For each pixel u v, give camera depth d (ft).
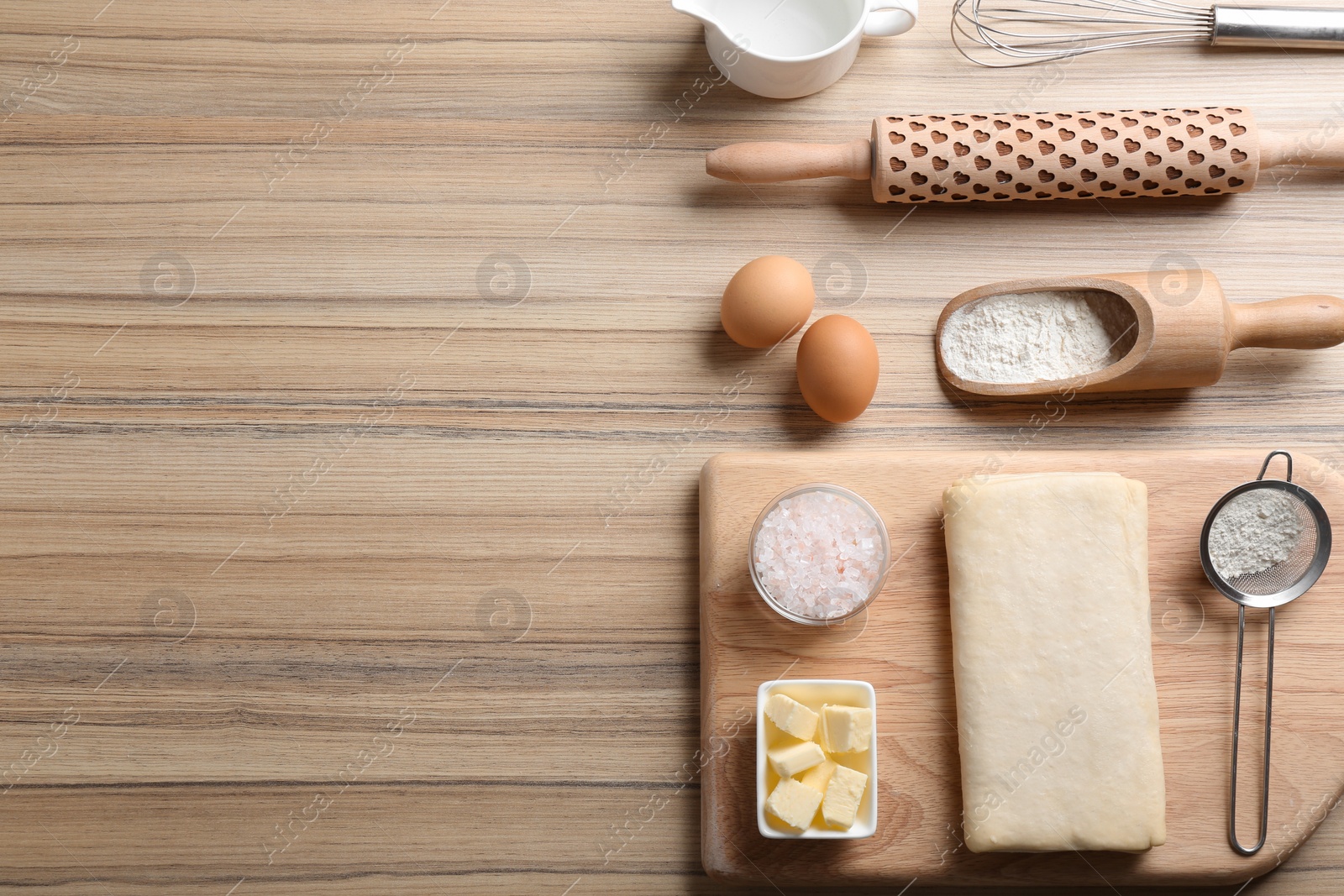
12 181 2.90
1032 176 2.76
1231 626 2.68
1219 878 2.63
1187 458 2.72
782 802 2.52
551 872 2.75
